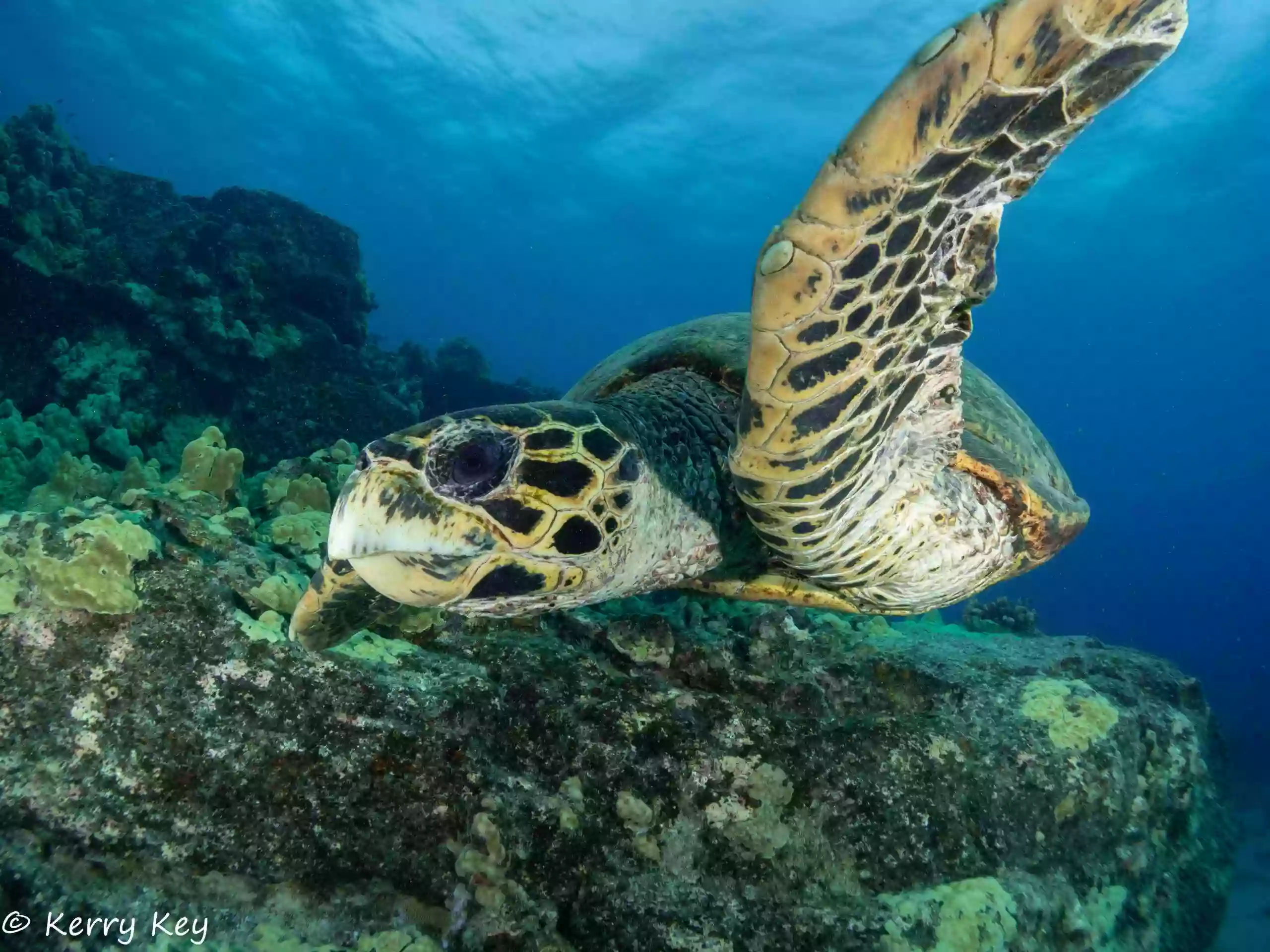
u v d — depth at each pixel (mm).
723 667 431
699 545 409
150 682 332
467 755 355
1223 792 876
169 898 316
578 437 340
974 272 287
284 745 338
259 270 1327
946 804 419
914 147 235
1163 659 722
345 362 1349
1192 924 599
